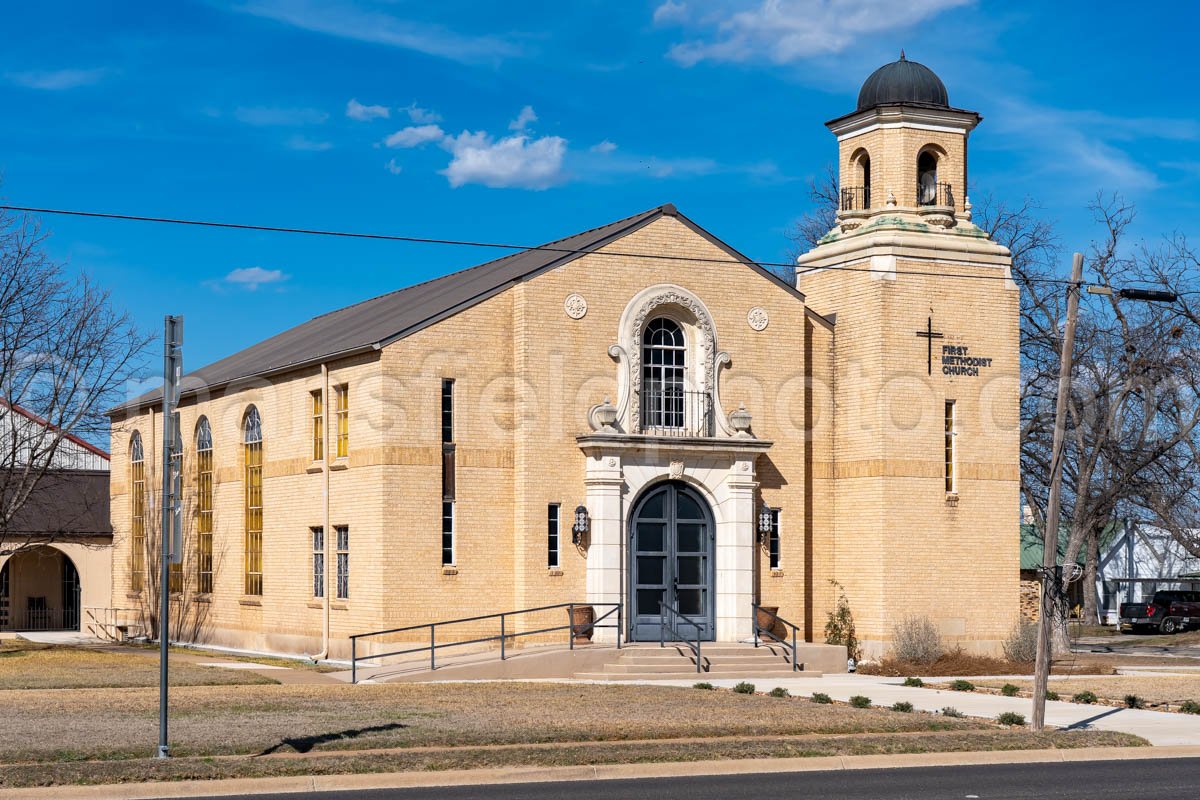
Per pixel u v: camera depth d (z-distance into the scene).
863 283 35.19
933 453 34.91
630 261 33.28
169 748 17.89
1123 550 72.19
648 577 32.84
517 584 31.80
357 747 18.66
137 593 43.50
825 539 35.44
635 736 20.22
